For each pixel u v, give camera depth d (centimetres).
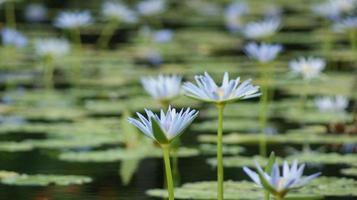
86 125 959
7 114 1028
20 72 1391
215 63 1483
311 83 1281
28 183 693
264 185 411
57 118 1007
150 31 1811
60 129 936
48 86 1254
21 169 755
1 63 1483
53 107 1076
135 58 1559
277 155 819
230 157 807
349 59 1505
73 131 927
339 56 1528
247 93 475
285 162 429
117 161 806
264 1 2631
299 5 2516
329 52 1586
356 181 698
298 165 776
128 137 855
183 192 664
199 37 1833
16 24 1977
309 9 2388
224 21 2166
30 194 666
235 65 1456
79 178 716
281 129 947
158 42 1645
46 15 2102
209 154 830
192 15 2269
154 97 740
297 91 1207
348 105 1097
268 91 1213
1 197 652
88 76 1354
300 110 1055
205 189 675
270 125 971
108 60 1528
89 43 1775
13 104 1092
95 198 655
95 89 1232
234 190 668
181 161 800
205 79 479
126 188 691
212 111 1066
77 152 830
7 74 1370
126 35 1898
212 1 2614
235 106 1108
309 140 880
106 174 745
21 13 2088
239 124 973
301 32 1928
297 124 977
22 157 812
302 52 1606
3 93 1180
